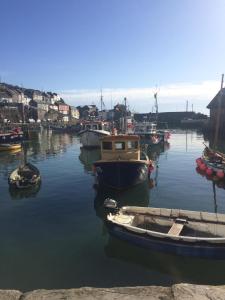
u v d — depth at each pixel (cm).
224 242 1119
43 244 1370
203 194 2155
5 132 5722
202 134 8206
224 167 2602
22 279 1093
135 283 1066
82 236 1448
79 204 1948
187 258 1159
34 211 1825
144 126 6197
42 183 2542
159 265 1180
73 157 4147
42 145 5797
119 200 2033
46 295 446
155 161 3681
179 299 423
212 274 1120
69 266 1177
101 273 1126
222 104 7100
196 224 1312
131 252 1253
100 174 2134
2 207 1909
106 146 2255
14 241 1407
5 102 11062
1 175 2983
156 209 1402
